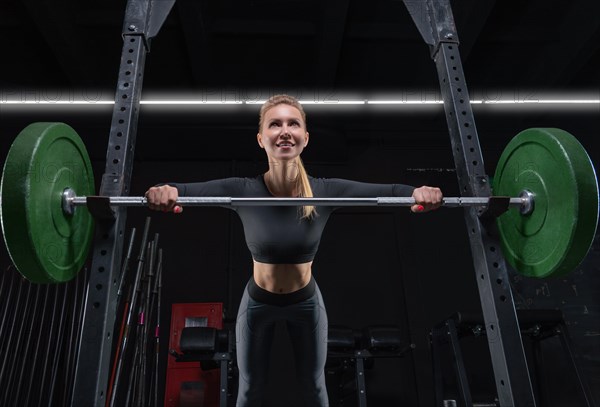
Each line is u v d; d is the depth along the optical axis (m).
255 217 1.46
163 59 3.73
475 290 4.07
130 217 4.15
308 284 1.56
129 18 1.64
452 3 3.25
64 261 1.37
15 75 3.81
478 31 3.30
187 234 4.13
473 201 1.37
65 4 3.14
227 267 4.02
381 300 4.01
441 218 4.29
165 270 3.98
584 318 3.86
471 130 1.55
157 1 1.70
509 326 1.31
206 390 3.25
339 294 4.01
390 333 2.93
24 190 1.16
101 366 1.18
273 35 3.52
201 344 2.71
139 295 3.33
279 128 1.46
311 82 3.99
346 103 4.11
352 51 3.75
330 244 4.18
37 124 1.29
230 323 3.77
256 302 1.55
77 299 3.53
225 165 4.43
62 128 1.33
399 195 1.48
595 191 1.26
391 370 3.78
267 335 1.61
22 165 1.17
